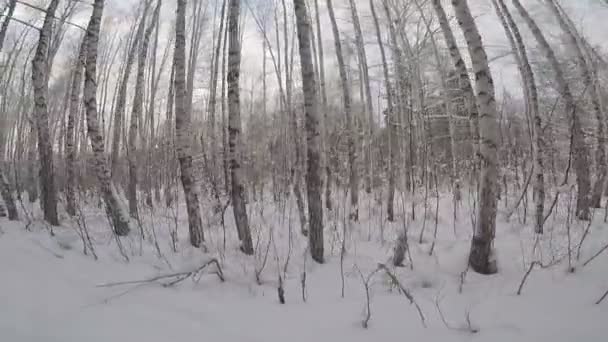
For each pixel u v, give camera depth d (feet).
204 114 51.37
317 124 17.47
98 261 14.49
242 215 17.42
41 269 12.65
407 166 32.55
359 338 10.64
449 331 11.00
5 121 45.14
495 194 15.24
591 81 24.90
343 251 16.75
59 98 48.29
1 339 8.46
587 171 22.91
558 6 29.40
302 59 17.57
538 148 21.15
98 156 18.86
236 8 18.11
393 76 35.83
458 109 42.55
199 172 42.68
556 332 10.43
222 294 13.06
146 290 12.55
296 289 13.84
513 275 14.49
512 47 27.48
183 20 18.65
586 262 13.88
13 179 39.99
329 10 29.14
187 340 9.75
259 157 47.24
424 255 17.65
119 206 18.79
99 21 19.97
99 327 9.77
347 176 36.60
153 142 43.37
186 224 22.41
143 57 31.45
